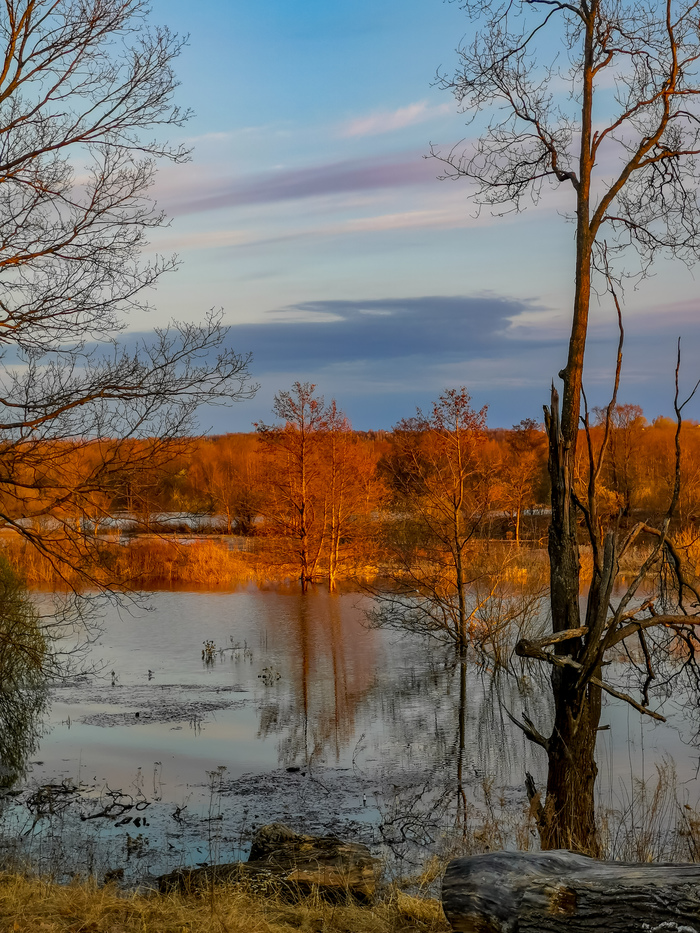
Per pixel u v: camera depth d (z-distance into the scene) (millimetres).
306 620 30875
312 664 23203
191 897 7066
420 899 7078
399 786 13102
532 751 15156
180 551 12492
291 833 8945
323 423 41094
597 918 4074
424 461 26859
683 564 10461
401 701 19016
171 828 11250
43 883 7293
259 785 13211
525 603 24375
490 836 10273
